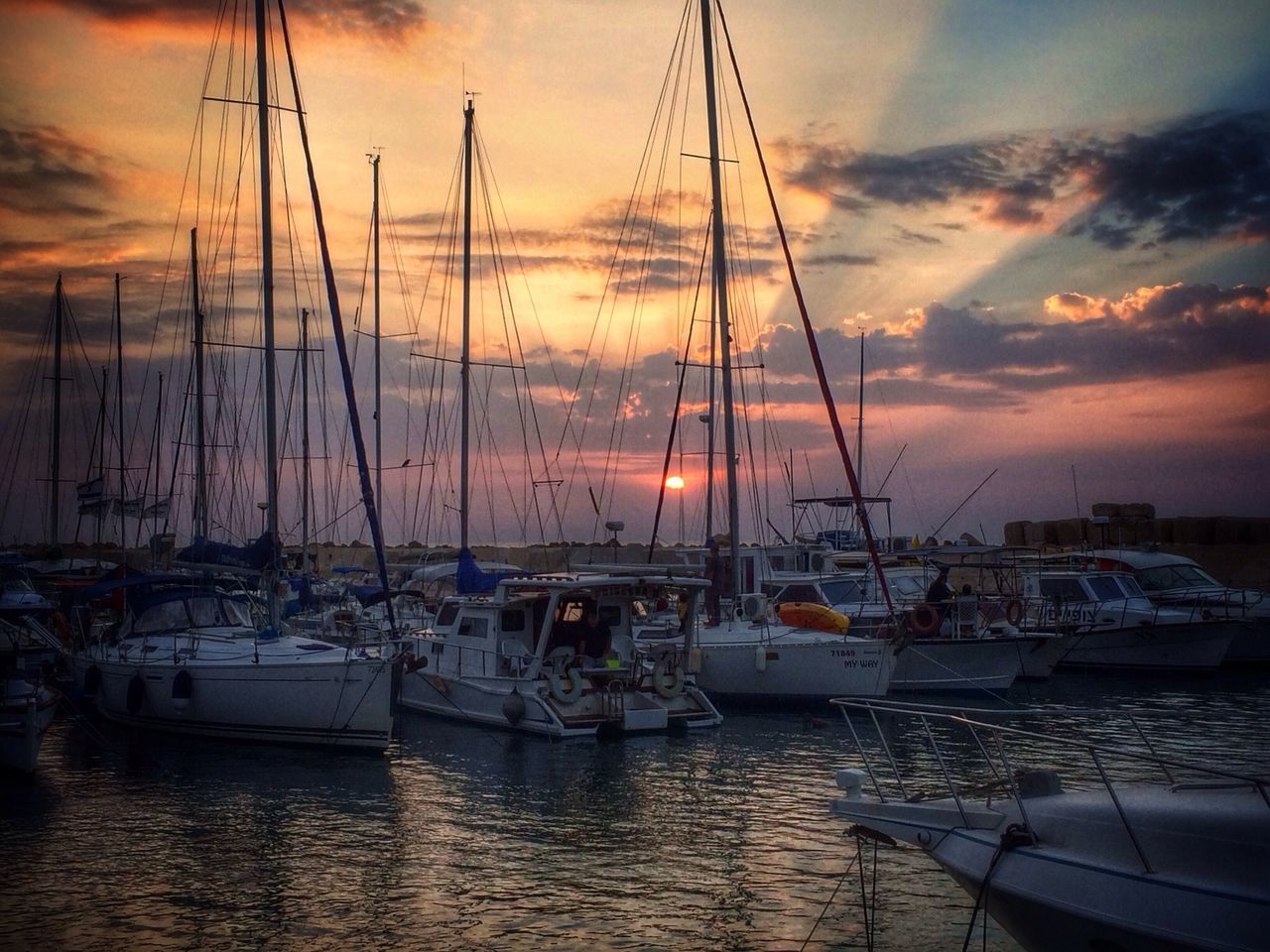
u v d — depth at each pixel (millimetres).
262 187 22562
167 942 10281
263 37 22797
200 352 29891
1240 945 6570
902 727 21453
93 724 21375
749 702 23672
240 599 23266
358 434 23047
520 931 10531
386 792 16094
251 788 16328
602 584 21094
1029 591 30750
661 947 10148
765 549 30375
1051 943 7840
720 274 26391
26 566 37531
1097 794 8477
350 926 10672
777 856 12828
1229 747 19047
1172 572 32031
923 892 11539
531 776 17141
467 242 32656
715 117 26922
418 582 37156
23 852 13070
